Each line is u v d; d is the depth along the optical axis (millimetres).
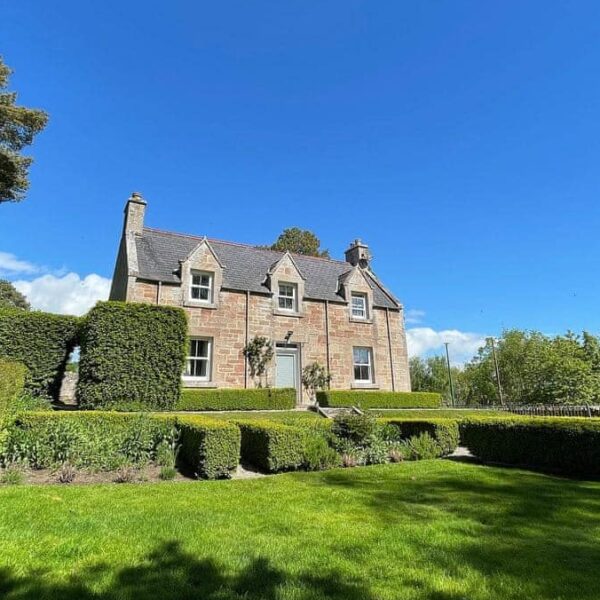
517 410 24125
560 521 5477
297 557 4141
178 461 9156
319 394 20547
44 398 14164
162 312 14781
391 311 25609
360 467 9273
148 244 21094
